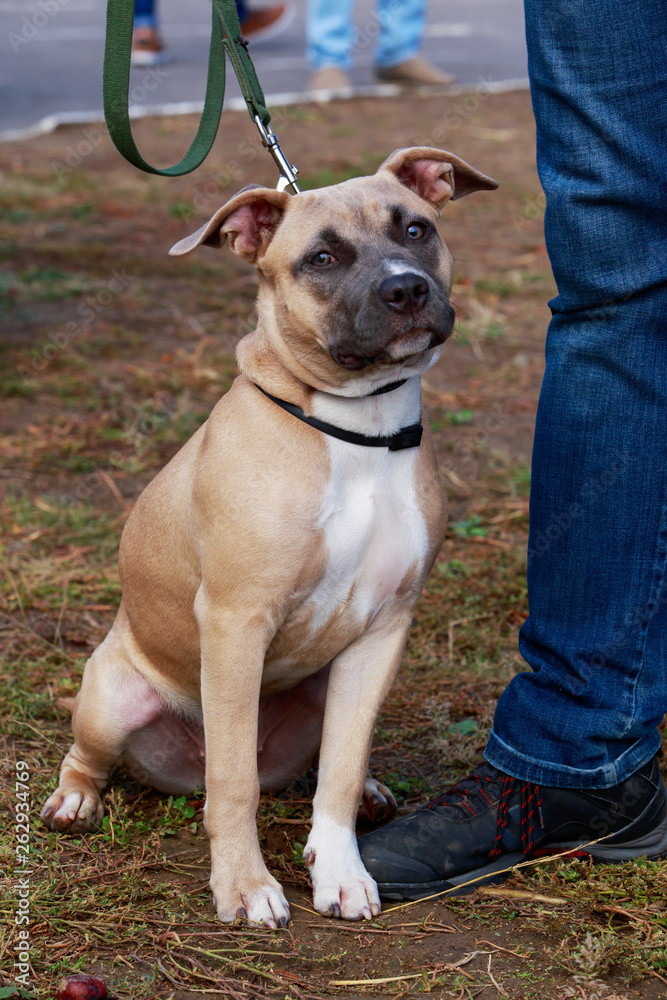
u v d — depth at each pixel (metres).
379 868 2.55
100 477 5.18
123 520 4.73
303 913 2.51
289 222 2.70
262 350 2.70
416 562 2.71
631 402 2.48
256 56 15.70
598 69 2.36
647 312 2.45
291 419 2.60
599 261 2.43
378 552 2.65
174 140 11.18
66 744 3.28
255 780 2.52
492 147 11.34
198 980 2.24
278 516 2.53
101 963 2.29
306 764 3.10
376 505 2.64
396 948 2.35
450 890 2.58
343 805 2.61
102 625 4.03
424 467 2.74
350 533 2.60
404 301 2.47
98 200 9.51
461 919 2.46
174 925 2.41
